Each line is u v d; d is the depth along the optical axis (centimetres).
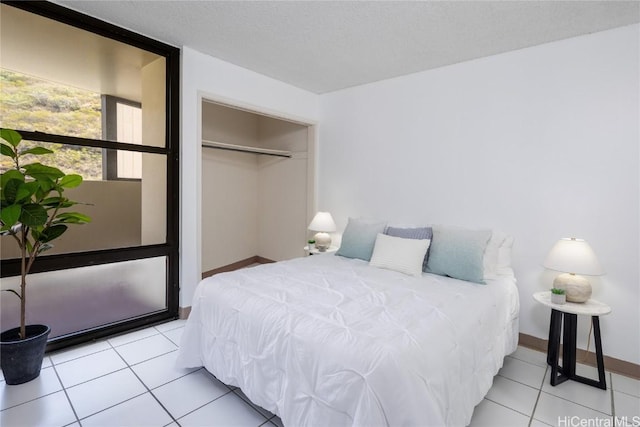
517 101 272
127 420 171
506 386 212
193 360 210
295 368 148
